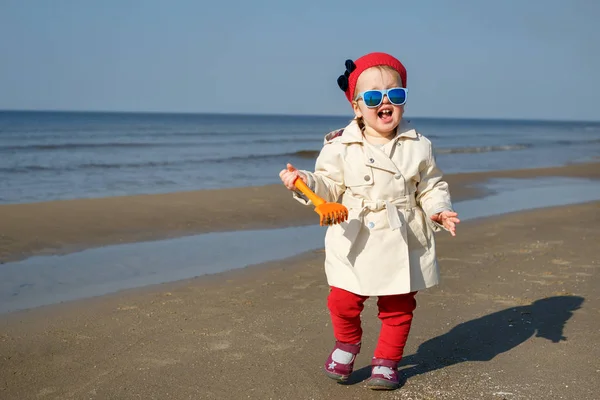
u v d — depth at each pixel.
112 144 24.67
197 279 4.76
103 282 4.68
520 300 4.11
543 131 70.25
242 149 24.80
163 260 5.48
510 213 8.48
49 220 7.27
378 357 2.77
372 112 2.69
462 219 7.86
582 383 2.78
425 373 2.94
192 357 3.11
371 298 4.16
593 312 3.83
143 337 3.41
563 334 3.44
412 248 2.73
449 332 3.52
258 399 2.65
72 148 21.67
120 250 5.91
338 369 2.78
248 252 5.84
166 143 27.34
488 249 5.84
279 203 9.06
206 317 3.76
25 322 3.67
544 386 2.75
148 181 12.41
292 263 5.34
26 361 3.06
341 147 2.77
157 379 2.84
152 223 7.32
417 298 4.17
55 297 4.24
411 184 2.75
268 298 4.20
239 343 3.31
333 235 2.77
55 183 11.74
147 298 4.20
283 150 24.44
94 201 8.79
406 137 2.77
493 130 71.75
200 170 15.07
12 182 11.77
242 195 9.81
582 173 15.48
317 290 4.42
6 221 7.12
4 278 4.80
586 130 79.31
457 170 16.70
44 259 5.49
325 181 2.75
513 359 3.09
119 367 2.98
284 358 3.11
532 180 13.69
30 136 29.97
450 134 54.34
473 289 4.39
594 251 5.71
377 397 2.68
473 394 2.69
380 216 2.68
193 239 6.50
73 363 3.04
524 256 5.49
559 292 4.29
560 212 8.52
